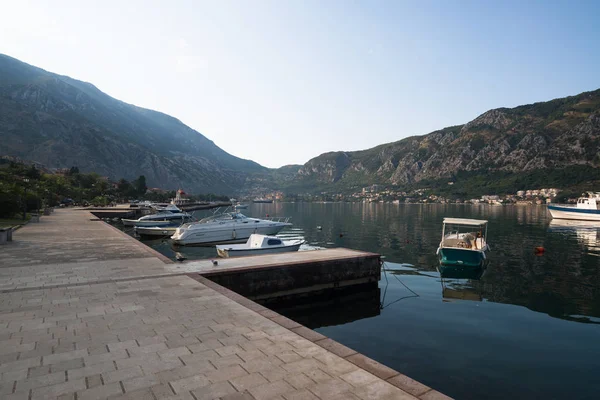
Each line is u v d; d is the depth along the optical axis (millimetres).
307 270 14594
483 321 12070
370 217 78750
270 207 161625
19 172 84750
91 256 14828
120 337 5824
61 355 5090
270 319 6805
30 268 12102
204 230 32875
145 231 38062
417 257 26266
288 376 4477
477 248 24594
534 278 19234
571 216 66500
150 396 3949
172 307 7570
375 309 13688
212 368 4699
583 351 9422
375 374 4543
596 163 178000
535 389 7391
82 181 121938
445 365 8539
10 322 6543
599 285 17609
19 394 3969
